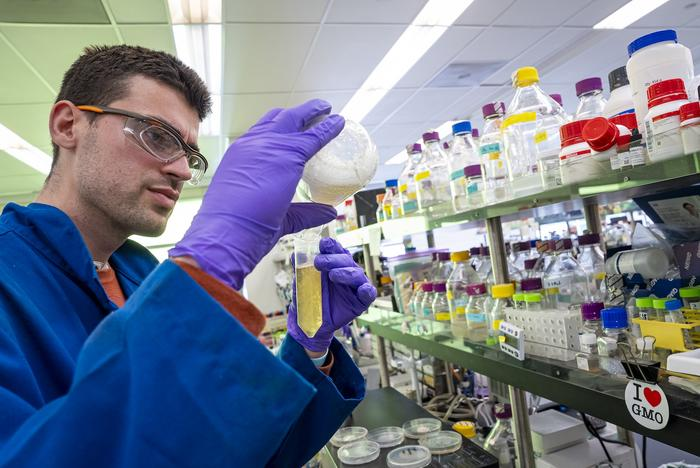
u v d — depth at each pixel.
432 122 6.71
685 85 0.74
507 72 5.20
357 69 4.43
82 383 0.47
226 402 0.48
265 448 0.50
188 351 0.49
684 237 1.02
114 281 0.97
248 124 5.39
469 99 5.91
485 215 1.14
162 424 0.46
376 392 1.80
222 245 0.61
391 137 7.23
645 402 0.69
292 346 0.86
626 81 1.01
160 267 0.54
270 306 5.85
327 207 0.84
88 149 0.74
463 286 1.48
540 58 4.95
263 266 5.86
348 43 3.87
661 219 1.06
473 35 4.18
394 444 1.34
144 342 0.48
